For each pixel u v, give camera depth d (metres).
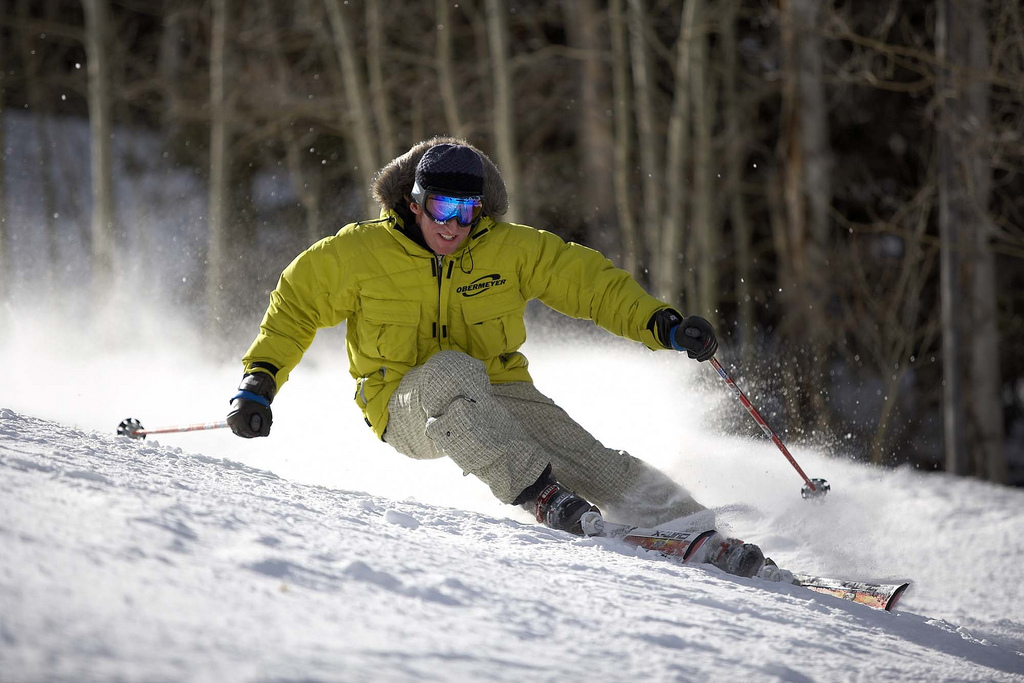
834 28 46.28
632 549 10.52
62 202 69.56
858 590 10.67
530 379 12.99
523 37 67.19
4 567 5.30
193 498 8.16
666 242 52.91
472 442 11.29
